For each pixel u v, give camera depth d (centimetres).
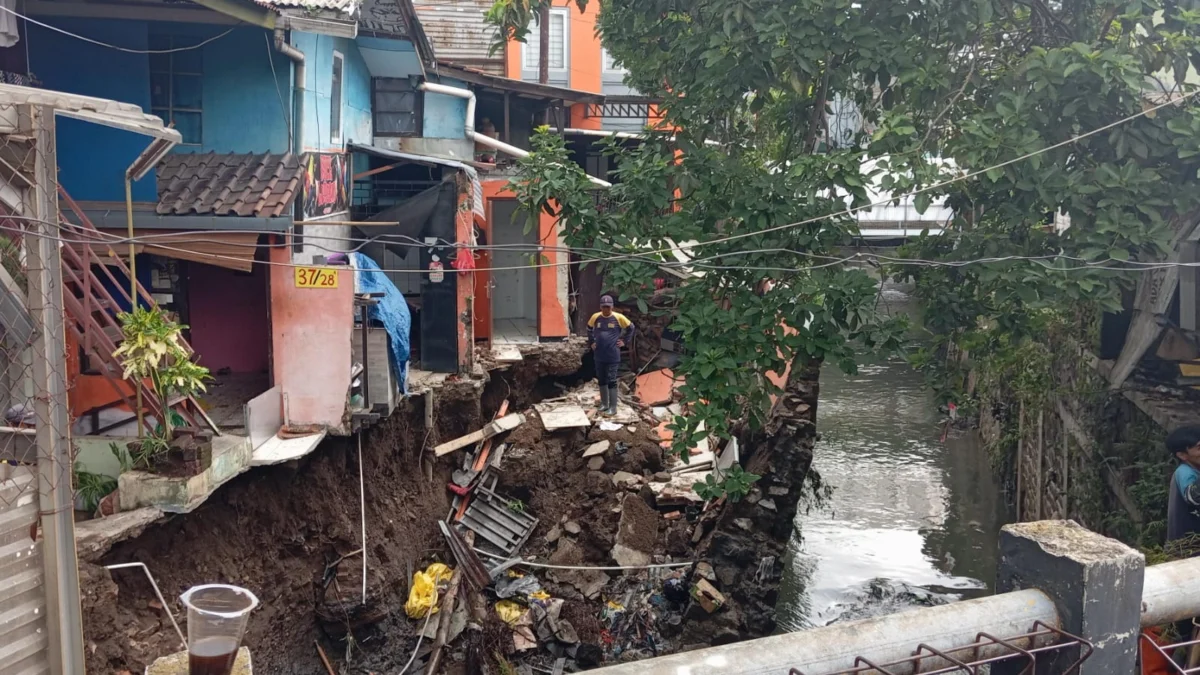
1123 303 1177
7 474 625
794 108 1113
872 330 948
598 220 1005
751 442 1461
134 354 754
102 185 977
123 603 741
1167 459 955
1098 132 844
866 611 1441
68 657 644
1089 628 237
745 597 1312
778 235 944
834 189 956
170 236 775
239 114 1117
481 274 1742
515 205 1808
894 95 1022
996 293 939
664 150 1091
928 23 935
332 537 1055
